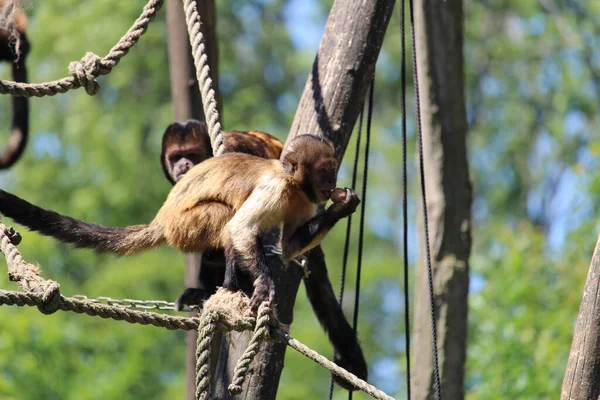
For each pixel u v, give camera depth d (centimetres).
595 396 770
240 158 870
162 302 930
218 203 851
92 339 2178
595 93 3145
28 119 1204
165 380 2344
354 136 3241
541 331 1598
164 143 1209
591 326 772
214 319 732
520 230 2058
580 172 1848
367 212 3278
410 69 3209
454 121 1312
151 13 899
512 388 1507
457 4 1292
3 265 2172
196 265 1319
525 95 3309
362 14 1013
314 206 866
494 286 1670
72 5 2950
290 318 962
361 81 1006
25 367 1856
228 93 3225
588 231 1762
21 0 1154
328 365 715
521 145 3281
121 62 2927
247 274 811
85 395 1936
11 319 1898
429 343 1305
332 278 3084
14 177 3033
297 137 852
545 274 1727
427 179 1330
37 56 2909
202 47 930
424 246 1325
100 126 2902
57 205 2892
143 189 2861
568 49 3173
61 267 2572
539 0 3061
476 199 3312
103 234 866
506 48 3281
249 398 914
